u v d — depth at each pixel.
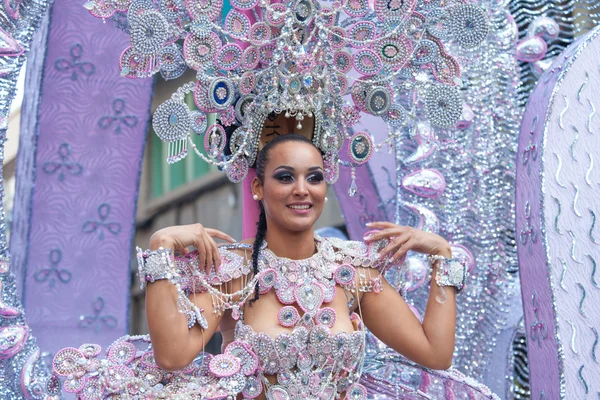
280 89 2.91
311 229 2.86
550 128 3.03
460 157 3.60
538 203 3.02
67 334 4.06
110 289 4.11
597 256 2.98
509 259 3.66
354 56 2.99
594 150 3.04
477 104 3.63
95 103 4.00
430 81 3.11
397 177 3.53
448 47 3.52
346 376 2.80
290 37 2.88
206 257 2.68
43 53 3.87
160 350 2.57
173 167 8.02
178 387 2.62
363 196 4.07
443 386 3.15
